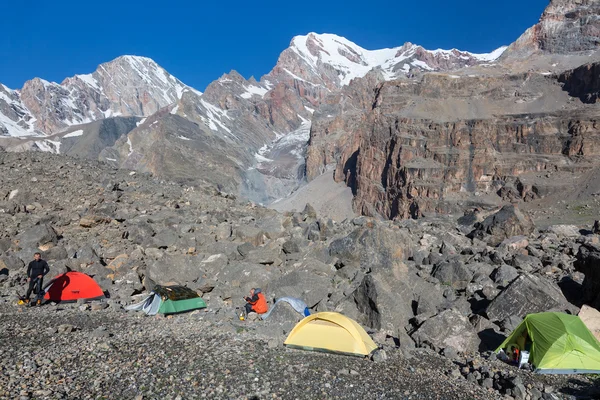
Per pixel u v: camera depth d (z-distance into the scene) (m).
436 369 14.62
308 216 40.75
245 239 29.62
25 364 11.77
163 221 33.25
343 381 12.66
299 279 22.08
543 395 12.85
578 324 15.91
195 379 11.92
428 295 21.45
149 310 19.30
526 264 26.14
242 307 20.45
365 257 26.09
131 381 11.45
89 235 29.05
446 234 34.84
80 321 16.64
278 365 13.47
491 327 18.31
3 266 22.34
